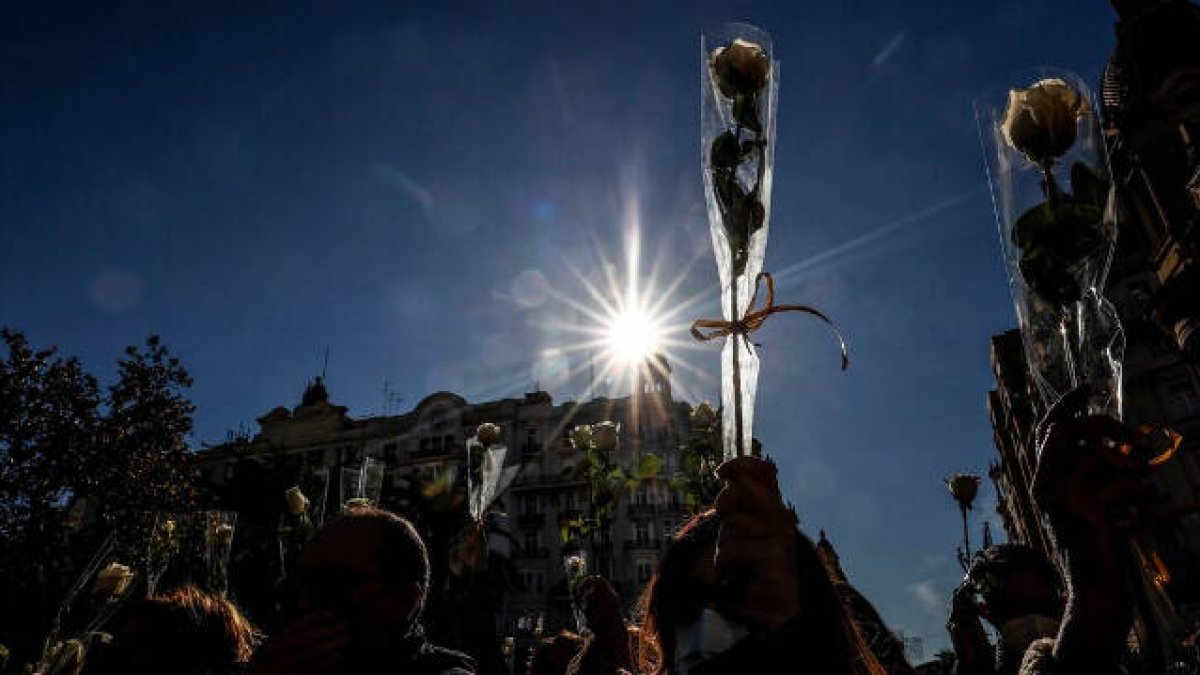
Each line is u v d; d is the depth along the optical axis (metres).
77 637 3.56
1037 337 1.31
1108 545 0.95
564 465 47.34
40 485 21.22
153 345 24.16
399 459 50.25
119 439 22.73
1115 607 0.93
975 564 1.92
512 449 48.97
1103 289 1.26
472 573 5.59
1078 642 0.95
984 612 1.87
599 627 2.84
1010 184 1.38
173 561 4.96
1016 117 1.37
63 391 22.36
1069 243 1.27
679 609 1.04
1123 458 0.97
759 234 1.76
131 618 2.26
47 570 18.86
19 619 5.88
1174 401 19.89
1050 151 1.34
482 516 5.45
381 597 1.50
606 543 4.63
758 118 1.82
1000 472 33.03
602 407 47.84
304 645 1.33
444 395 52.31
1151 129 7.52
